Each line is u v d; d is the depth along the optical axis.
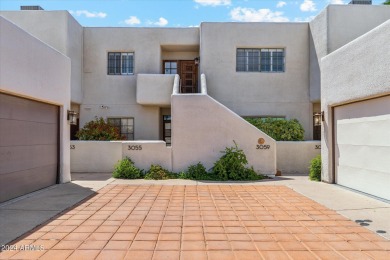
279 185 9.80
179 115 11.67
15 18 14.02
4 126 7.30
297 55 15.37
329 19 13.66
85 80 15.59
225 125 11.62
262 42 15.37
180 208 6.93
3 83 6.90
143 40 15.77
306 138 15.22
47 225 5.68
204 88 12.95
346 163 9.23
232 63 15.32
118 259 4.27
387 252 4.50
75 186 9.52
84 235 5.18
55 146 9.87
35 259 4.25
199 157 11.60
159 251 4.54
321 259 4.28
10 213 6.41
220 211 6.68
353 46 8.52
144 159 11.81
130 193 8.55
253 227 5.62
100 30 15.70
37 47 8.37
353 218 6.12
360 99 8.29
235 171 11.02
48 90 9.02
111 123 15.57
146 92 14.78
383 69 7.27
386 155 7.44
